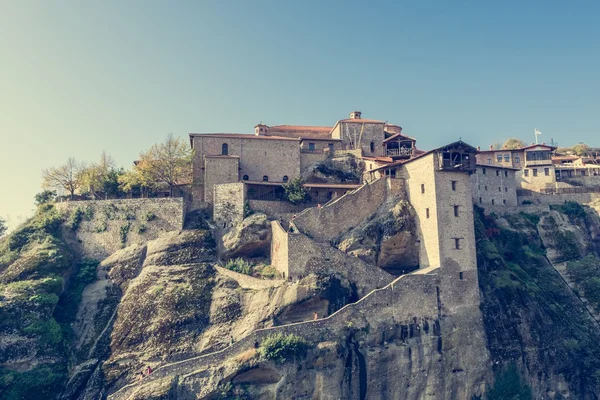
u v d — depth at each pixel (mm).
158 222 63312
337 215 61938
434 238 57062
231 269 56969
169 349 48969
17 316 50594
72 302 55969
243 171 74688
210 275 56281
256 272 56781
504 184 81625
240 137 75750
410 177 62906
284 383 44531
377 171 69688
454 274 56219
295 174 76375
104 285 57750
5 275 55312
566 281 70562
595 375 57625
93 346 51188
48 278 54906
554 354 57344
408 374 50469
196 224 63938
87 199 74562
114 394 42750
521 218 77250
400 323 51656
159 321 51062
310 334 47406
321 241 60406
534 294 61906
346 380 47438
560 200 82625
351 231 61188
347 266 55031
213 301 52969
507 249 70250
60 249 59500
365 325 49938
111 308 55156
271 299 51219
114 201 64812
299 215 60406
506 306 57844
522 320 57625
